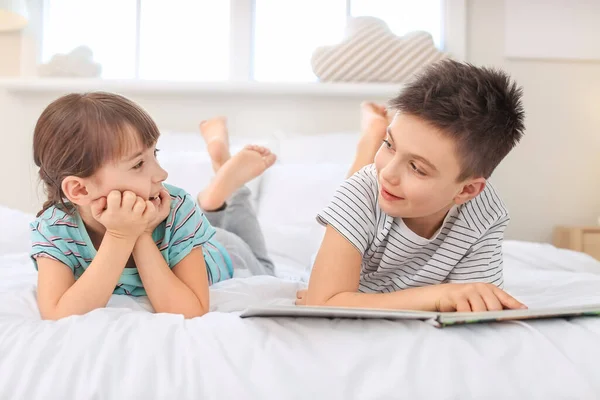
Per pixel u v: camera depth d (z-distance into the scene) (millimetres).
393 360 610
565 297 1021
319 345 629
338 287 867
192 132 2504
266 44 2643
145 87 2461
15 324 692
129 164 838
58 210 933
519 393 589
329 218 906
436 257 955
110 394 572
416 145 779
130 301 908
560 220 2559
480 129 789
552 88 2561
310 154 2234
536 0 2535
